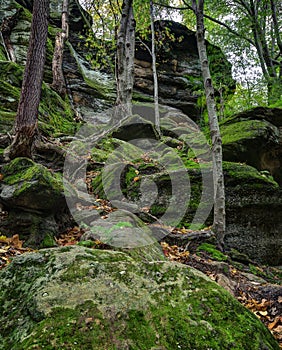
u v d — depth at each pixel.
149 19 14.09
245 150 7.65
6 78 9.20
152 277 2.02
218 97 15.09
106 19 14.52
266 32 17.41
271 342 1.85
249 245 5.22
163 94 15.67
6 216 3.87
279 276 4.76
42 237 3.76
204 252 4.52
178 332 1.68
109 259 2.17
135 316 1.72
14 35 12.47
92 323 1.64
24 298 1.88
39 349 1.49
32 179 3.86
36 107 5.01
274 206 5.46
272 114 9.02
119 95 9.32
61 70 12.30
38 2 5.41
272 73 15.56
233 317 1.85
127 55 10.32
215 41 18.34
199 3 5.82
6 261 2.95
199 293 1.95
